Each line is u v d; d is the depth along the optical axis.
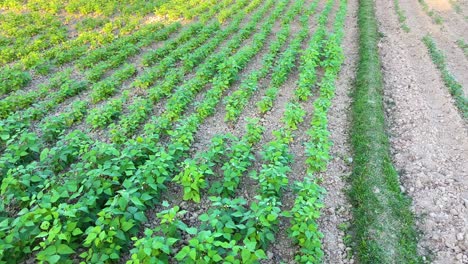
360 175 7.69
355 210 6.95
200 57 13.14
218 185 6.94
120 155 7.70
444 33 16.05
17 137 8.42
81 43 15.29
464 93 11.13
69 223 5.46
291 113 9.19
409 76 12.27
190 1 20.61
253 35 15.94
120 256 5.83
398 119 9.97
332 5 20.45
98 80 12.20
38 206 5.95
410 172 8.02
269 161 8.11
